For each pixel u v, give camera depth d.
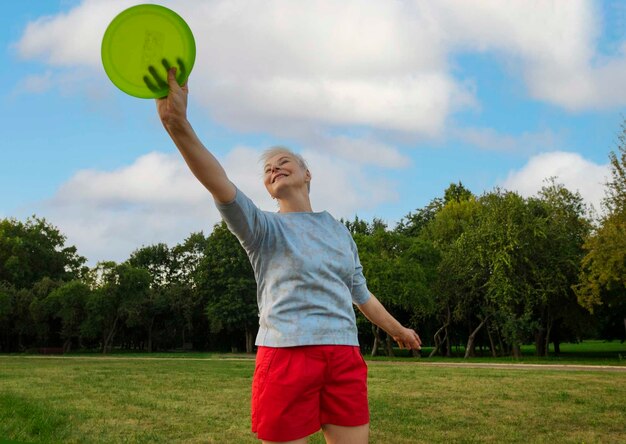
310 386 2.08
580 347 70.62
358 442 2.13
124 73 1.90
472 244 35.22
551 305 37.16
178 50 1.92
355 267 2.60
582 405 9.02
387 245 37.41
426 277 36.12
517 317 35.50
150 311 53.19
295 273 2.20
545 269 33.22
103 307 47.81
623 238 25.50
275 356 2.11
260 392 2.11
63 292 47.84
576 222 35.78
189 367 20.91
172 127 1.91
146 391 11.27
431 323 45.50
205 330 56.09
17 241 56.59
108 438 6.15
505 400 9.64
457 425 7.21
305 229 2.32
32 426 6.49
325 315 2.18
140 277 48.97
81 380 14.07
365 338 48.44
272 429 2.04
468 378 14.45
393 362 29.58
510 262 32.84
